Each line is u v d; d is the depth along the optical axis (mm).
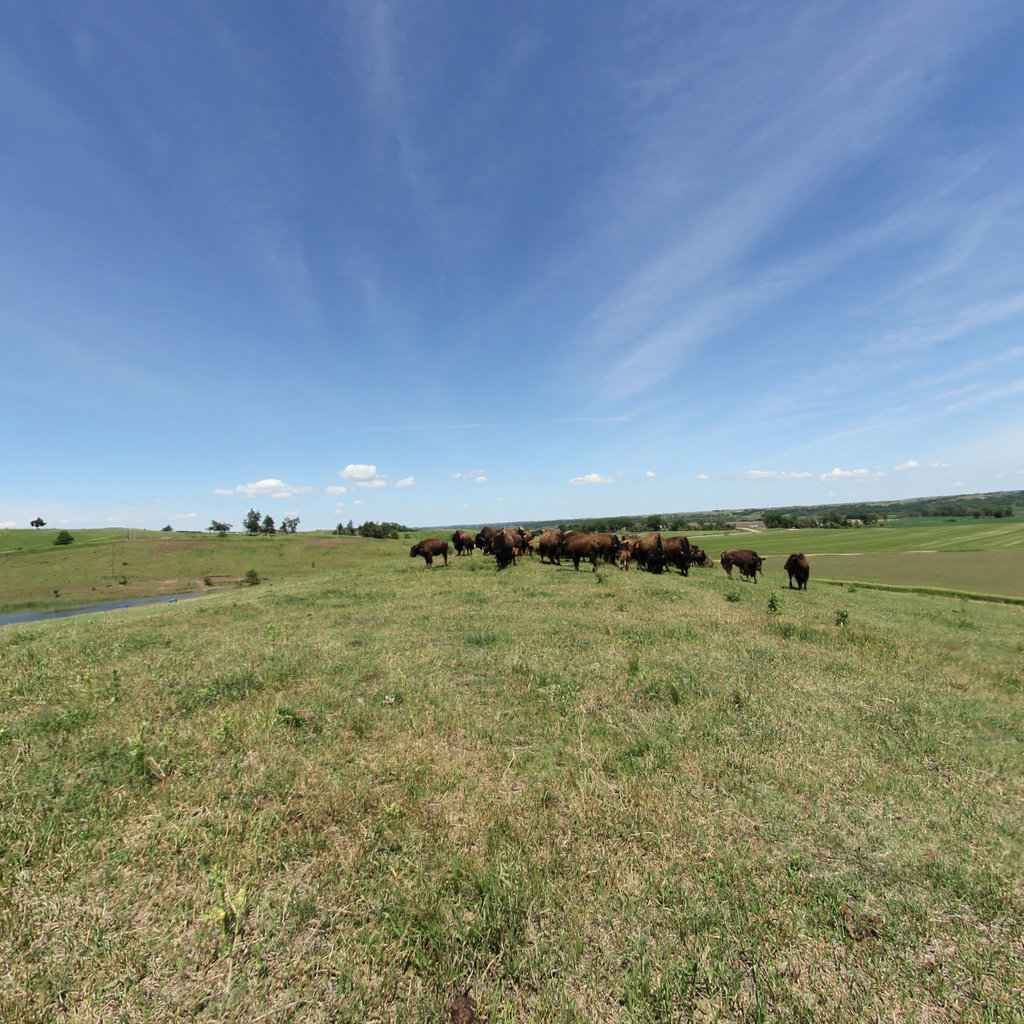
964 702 5539
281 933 2365
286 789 3531
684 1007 2049
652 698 5348
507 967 2193
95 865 2809
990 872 2801
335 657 6824
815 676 6191
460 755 4059
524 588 12867
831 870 2811
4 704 5371
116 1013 2025
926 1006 2062
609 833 3061
